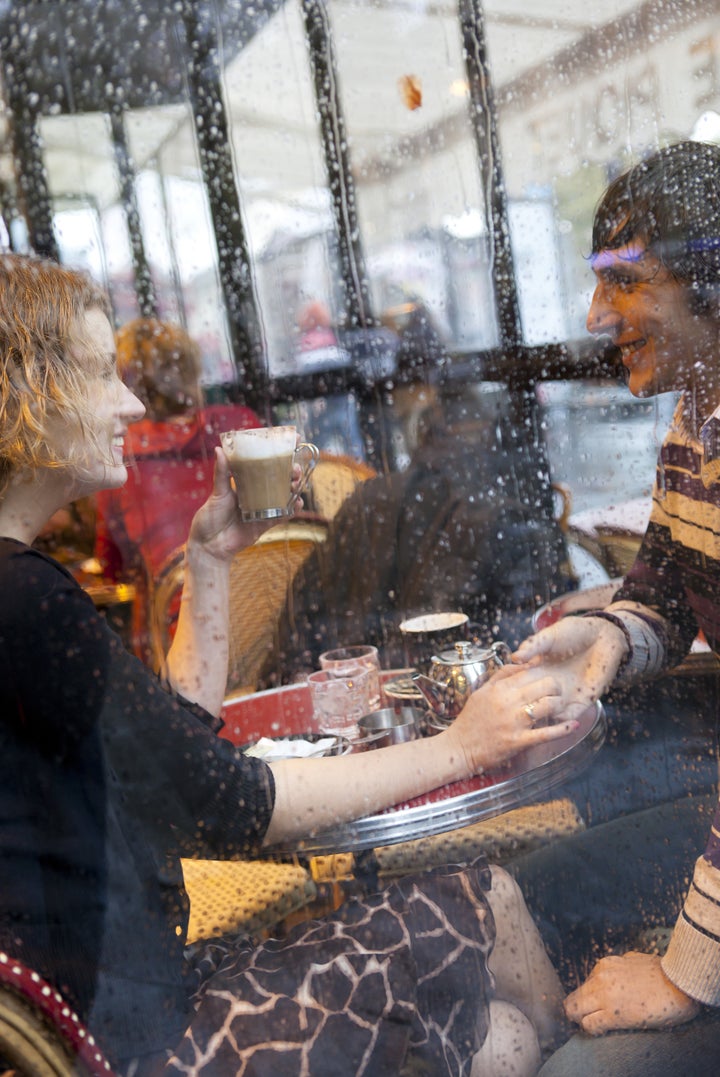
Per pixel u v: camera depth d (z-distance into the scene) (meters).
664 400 1.13
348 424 1.58
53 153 1.58
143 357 1.42
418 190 1.73
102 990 0.66
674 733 0.96
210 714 0.96
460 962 0.81
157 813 0.75
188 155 1.79
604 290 0.99
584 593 1.21
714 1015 0.76
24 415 0.71
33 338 0.71
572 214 1.52
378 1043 0.75
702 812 0.91
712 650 1.04
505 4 1.53
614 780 0.94
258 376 1.72
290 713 1.09
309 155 1.84
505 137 1.59
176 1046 0.71
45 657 0.70
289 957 0.80
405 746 0.87
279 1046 0.73
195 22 1.72
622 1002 0.78
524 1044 0.77
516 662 0.99
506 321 1.50
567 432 1.34
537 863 0.90
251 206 1.86
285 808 0.81
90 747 0.71
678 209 0.93
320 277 1.86
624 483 1.32
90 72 1.59
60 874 0.68
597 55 1.45
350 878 0.91
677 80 1.42
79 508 1.18
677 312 0.96
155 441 1.27
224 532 1.04
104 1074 0.62
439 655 1.00
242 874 0.91
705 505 1.00
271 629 1.26
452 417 1.42
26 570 0.71
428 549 1.28
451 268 1.64
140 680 0.76
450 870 0.88
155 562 1.16
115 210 1.69
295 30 1.79
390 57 1.73
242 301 1.82
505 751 0.85
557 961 0.83
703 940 0.76
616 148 1.45
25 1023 0.59
